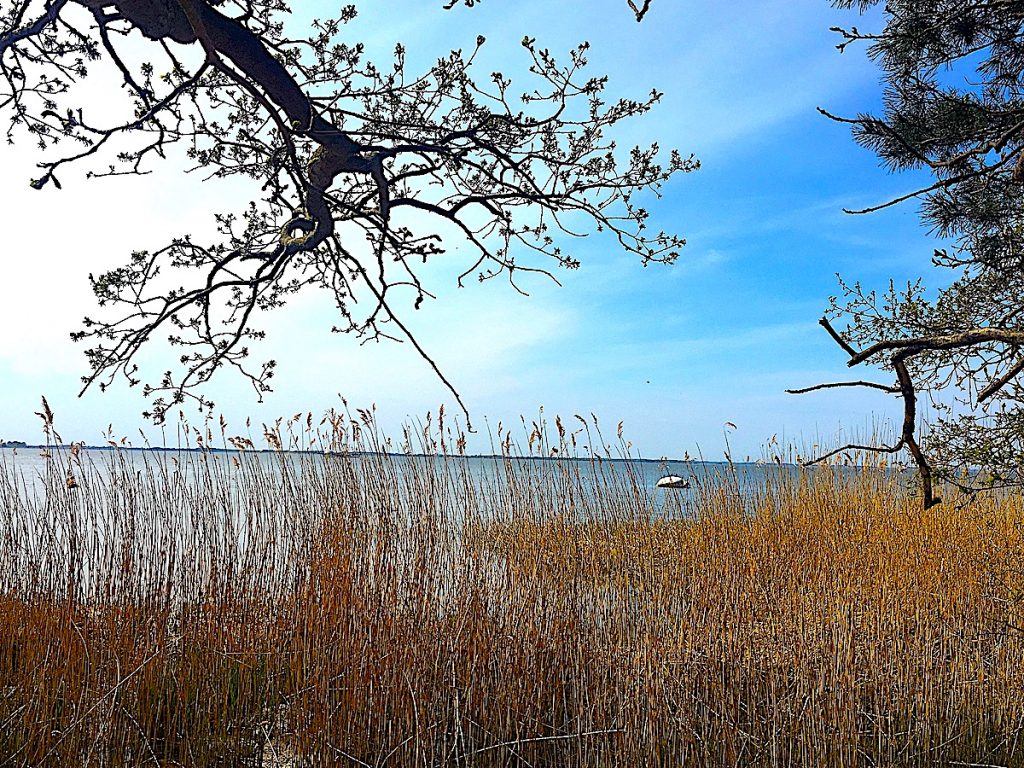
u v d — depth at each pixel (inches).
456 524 164.6
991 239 129.1
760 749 136.9
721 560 185.5
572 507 174.9
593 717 141.6
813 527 245.6
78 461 155.4
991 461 132.3
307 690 135.6
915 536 241.9
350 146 96.6
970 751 147.5
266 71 92.6
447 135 97.7
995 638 179.9
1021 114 103.6
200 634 146.7
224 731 134.3
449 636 142.6
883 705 152.5
